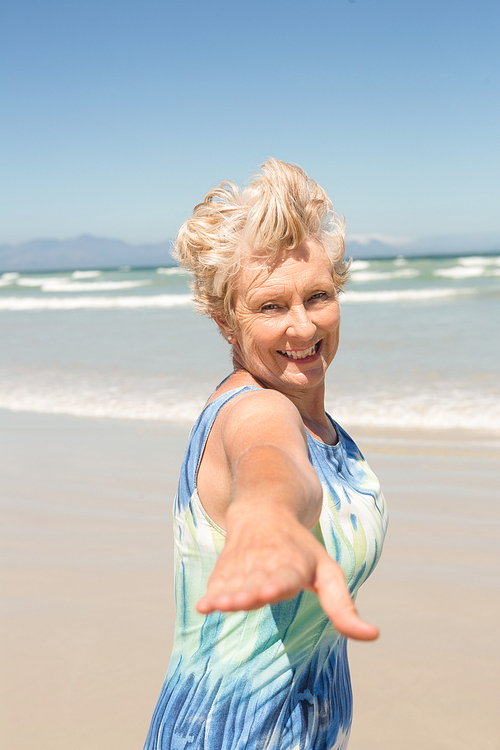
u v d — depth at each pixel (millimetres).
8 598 3801
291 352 1503
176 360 11781
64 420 8000
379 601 3648
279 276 1457
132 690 2934
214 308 1594
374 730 2646
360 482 1594
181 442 6836
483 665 3033
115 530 4695
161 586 3877
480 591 3664
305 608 1351
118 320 20531
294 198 1442
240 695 1345
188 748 1340
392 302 23781
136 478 5773
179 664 1426
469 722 2660
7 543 4559
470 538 4285
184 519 1420
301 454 1023
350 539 1438
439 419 7027
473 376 9031
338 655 1532
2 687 2975
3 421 8125
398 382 8914
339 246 1568
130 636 3369
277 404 1214
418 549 4191
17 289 43031
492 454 5859
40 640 3352
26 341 15930
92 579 3994
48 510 5133
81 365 11852
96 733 2656
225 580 669
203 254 1516
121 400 8828
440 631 3332
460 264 48125
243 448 1085
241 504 814
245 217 1468
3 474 6074
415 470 5574
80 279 51250
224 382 1633
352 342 13188
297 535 729
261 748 1326
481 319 16484
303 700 1383
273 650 1349
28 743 2604
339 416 7348
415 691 2883
